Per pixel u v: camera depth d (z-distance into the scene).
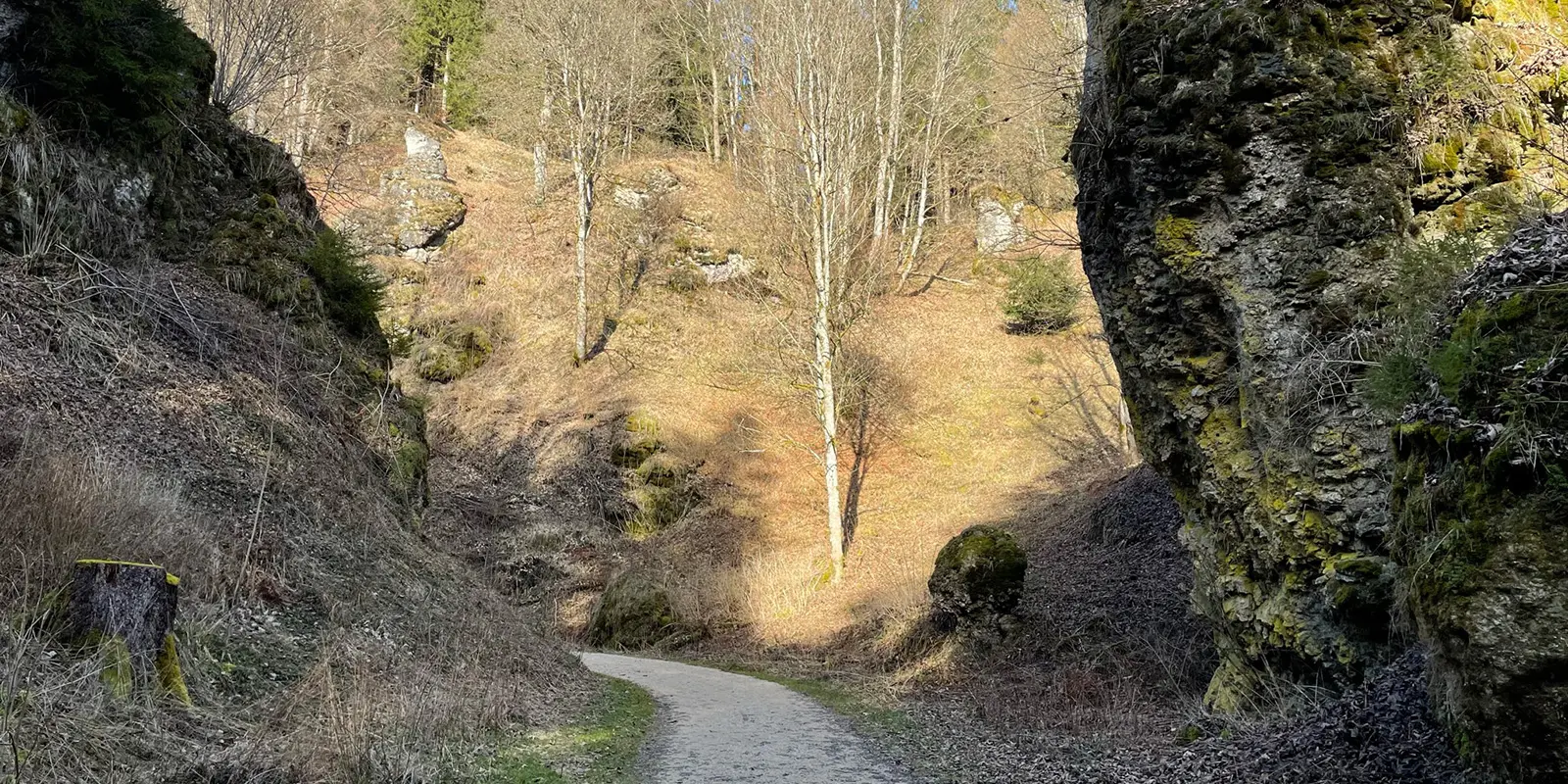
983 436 24.81
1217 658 9.68
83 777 3.92
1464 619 3.72
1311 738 5.61
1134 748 7.34
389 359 13.42
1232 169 7.27
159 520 6.39
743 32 37.78
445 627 8.77
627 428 24.48
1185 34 7.65
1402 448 4.57
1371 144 6.95
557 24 30.69
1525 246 4.37
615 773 6.39
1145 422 8.86
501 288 30.48
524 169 39.03
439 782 5.38
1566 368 3.68
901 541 20.45
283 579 7.46
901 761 7.42
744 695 11.33
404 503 11.48
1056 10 22.42
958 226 37.88
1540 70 6.99
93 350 8.11
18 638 4.44
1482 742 3.86
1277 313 7.03
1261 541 7.18
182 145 11.20
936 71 34.66
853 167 22.89
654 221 33.59
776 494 23.83
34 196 8.52
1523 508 3.71
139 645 5.04
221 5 18.06
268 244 11.48
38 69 9.13
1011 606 12.77
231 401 9.16
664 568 21.16
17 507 5.43
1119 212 8.45
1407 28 7.18
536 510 23.06
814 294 21.19
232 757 4.67
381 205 31.66
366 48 27.72
